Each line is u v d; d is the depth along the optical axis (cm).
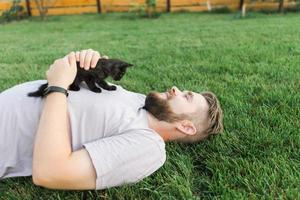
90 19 485
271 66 189
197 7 534
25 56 246
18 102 89
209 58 215
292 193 86
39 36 356
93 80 93
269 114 126
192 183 94
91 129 86
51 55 248
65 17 511
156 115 92
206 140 108
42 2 509
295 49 231
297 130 115
